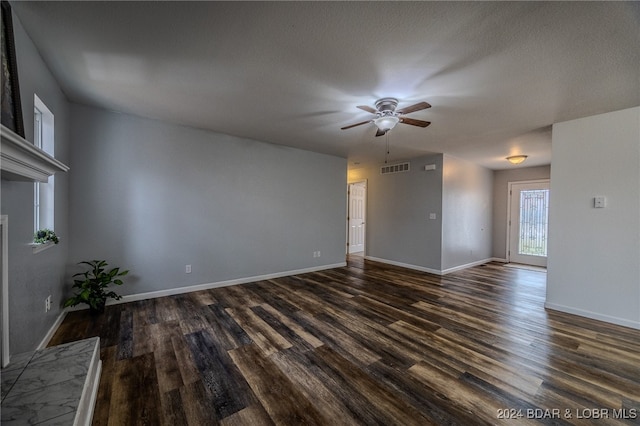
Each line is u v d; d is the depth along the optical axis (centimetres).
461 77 228
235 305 340
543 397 178
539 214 623
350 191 773
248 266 447
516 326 285
